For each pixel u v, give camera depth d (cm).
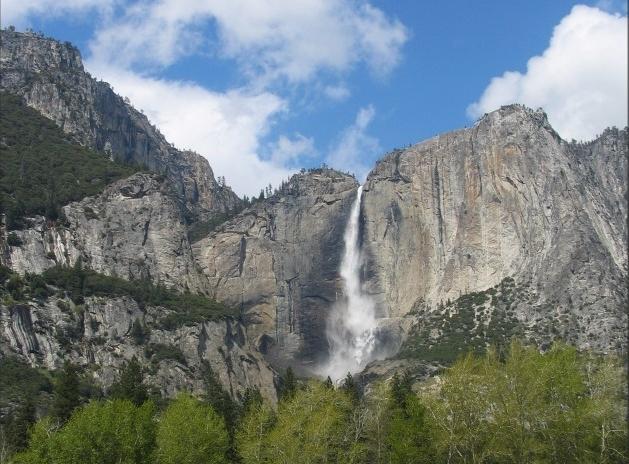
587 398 7388
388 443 8794
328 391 9425
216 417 9675
